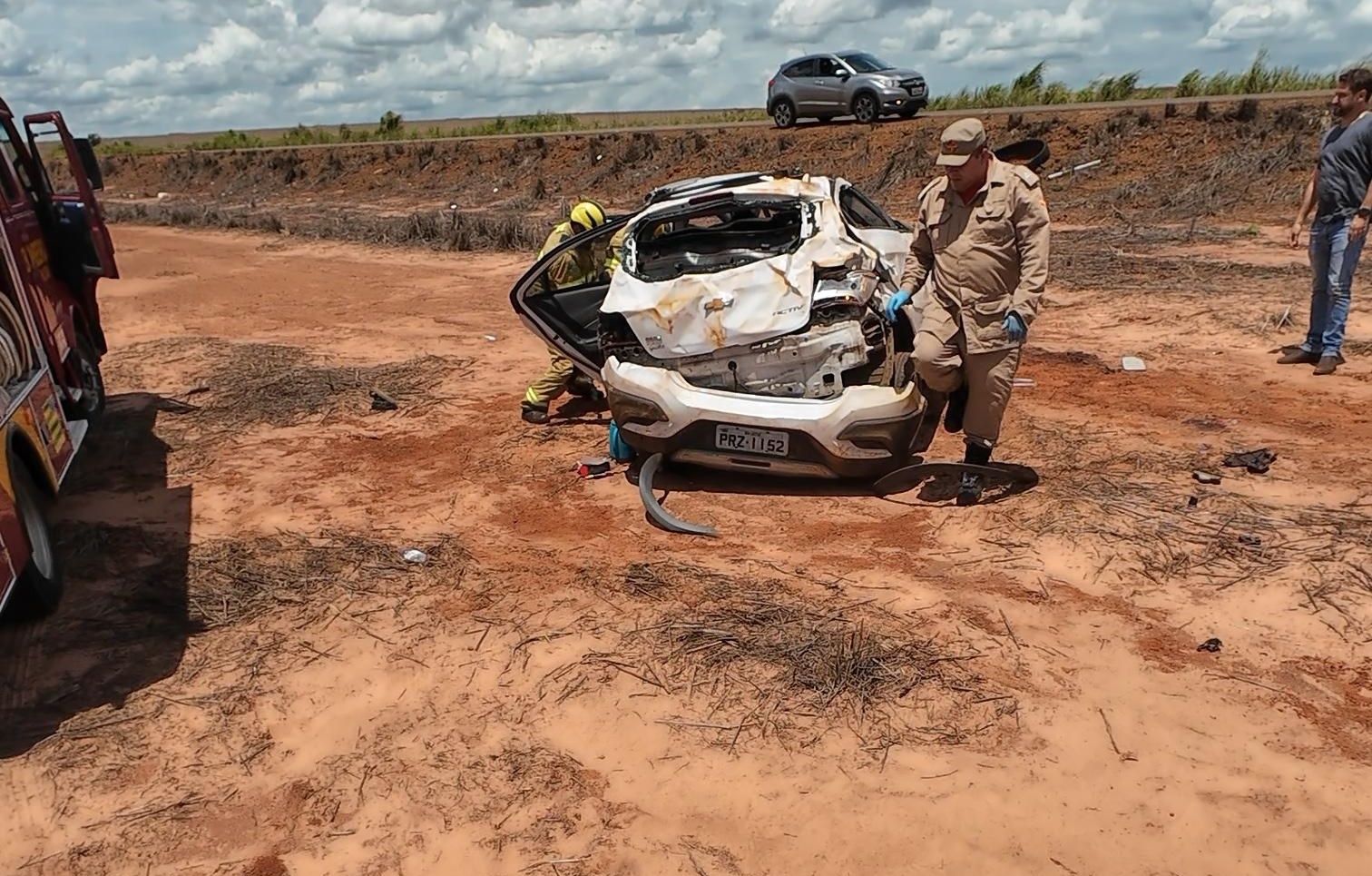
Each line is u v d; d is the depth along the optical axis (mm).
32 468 5000
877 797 3262
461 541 5441
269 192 34156
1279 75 23125
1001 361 5035
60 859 3244
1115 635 4062
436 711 3902
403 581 4992
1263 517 4855
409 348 10242
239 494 6402
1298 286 9820
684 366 5738
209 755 3730
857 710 3691
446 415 7863
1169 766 3314
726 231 6922
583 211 7133
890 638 4117
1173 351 8141
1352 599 4117
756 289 5617
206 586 5031
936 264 5141
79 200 7473
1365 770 3234
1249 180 15969
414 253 17719
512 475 6473
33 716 4008
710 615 4387
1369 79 6770
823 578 4695
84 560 5422
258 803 3457
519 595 4762
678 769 3467
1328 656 3824
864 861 3014
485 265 15992
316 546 5434
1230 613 4152
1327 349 7234
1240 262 11359
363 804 3414
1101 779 3279
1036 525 5023
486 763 3572
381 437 7430
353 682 4141
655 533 5395
